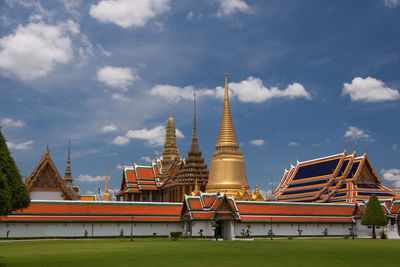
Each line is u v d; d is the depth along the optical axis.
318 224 102.75
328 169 125.94
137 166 146.88
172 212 95.75
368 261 38.94
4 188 41.50
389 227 105.94
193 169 128.38
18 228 83.94
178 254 45.72
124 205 93.38
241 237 88.94
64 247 57.78
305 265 35.22
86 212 89.06
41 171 103.94
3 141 43.97
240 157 118.44
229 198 91.81
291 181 138.12
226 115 121.12
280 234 98.38
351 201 113.25
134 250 51.72
